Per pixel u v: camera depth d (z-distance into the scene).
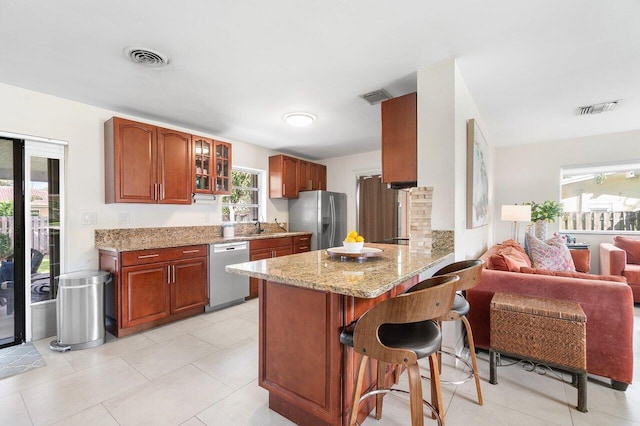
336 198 5.27
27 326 2.66
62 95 2.76
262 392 1.88
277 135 4.18
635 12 1.68
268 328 1.68
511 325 1.93
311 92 2.74
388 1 1.58
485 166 3.69
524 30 1.85
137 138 3.07
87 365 2.21
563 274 2.19
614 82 2.60
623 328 1.87
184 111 3.21
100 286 2.59
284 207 5.26
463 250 2.47
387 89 2.68
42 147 2.76
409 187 2.74
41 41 1.92
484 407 1.73
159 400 1.79
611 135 4.36
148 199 3.13
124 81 2.49
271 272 1.51
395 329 1.37
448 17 1.72
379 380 1.64
